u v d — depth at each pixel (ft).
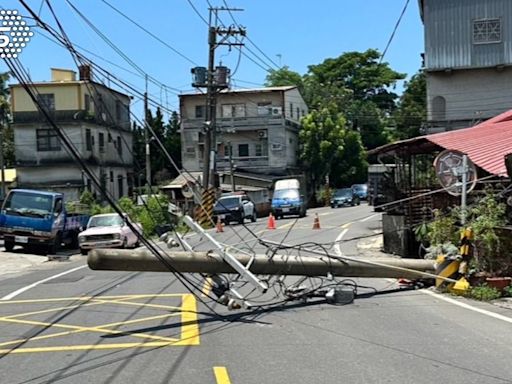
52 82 159.12
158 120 245.45
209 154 124.67
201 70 126.11
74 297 43.27
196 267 36.35
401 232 63.46
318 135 219.41
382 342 28.09
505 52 110.22
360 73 275.39
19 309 38.83
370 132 243.19
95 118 162.20
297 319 33.68
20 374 23.73
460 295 40.52
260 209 188.65
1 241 104.73
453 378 22.58
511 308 36.19
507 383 22.00
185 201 118.62
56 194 86.53
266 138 207.72
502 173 46.09
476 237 41.75
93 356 26.30
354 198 196.95
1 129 170.19
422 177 72.33
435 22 112.68
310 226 112.57
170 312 36.22
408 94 227.61
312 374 23.17
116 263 34.91
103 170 167.02
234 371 23.63
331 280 41.06
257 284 34.55
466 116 112.37
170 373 23.45
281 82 266.16
